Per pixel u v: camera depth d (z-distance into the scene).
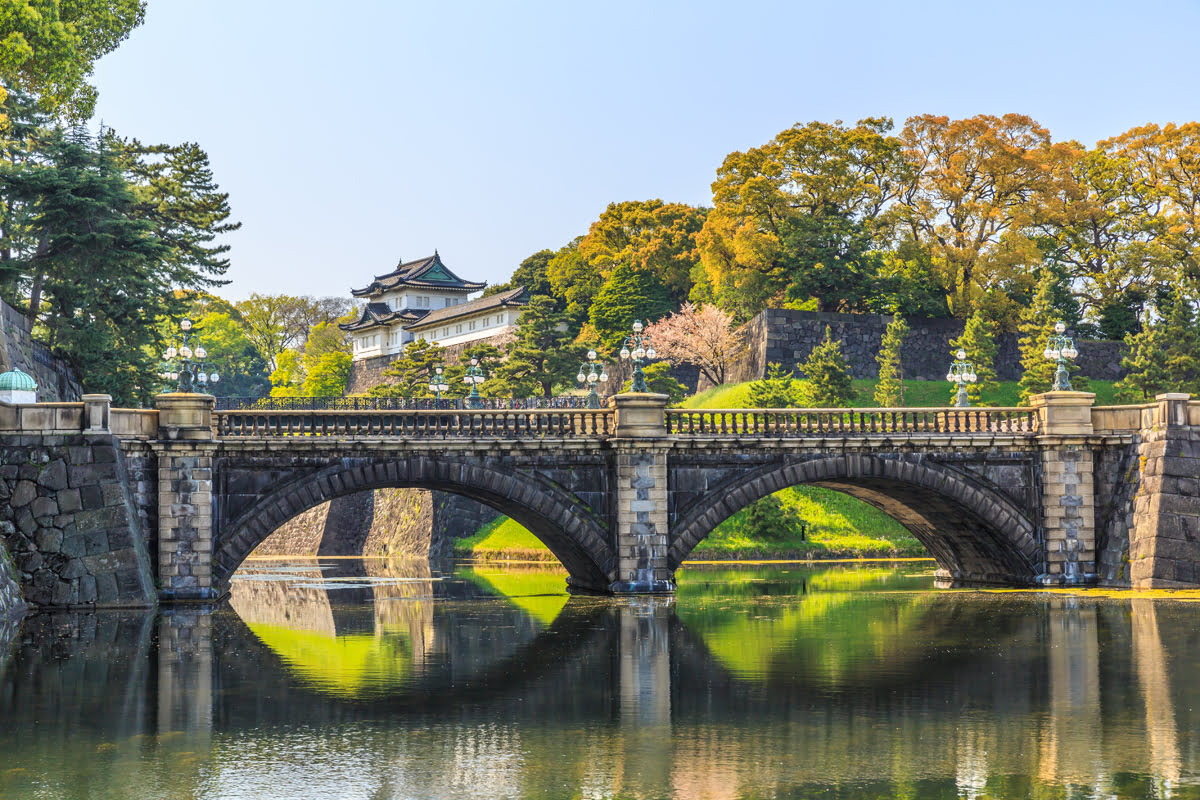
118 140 87.69
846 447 56.06
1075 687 31.80
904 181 114.75
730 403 102.31
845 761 24.42
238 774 23.75
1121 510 56.84
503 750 25.55
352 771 23.92
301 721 28.47
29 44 76.50
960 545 63.56
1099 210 116.88
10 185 69.75
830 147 112.62
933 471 56.97
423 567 93.50
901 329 102.62
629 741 26.28
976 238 114.56
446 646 40.84
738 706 29.84
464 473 53.09
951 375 65.06
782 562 87.06
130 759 24.94
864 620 46.94
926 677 33.50
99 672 34.81
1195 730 26.86
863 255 110.69
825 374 95.75
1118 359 113.06
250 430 52.00
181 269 88.44
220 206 89.25
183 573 50.31
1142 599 51.50
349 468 52.22
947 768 23.81
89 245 70.88
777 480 55.66
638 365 55.88
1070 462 57.50
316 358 187.75
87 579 47.84
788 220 111.62
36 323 76.19
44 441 48.34
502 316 142.38
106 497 48.38
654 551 54.25
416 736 26.89
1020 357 113.56
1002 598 53.84
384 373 121.19
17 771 24.08
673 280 135.62
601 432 55.16
